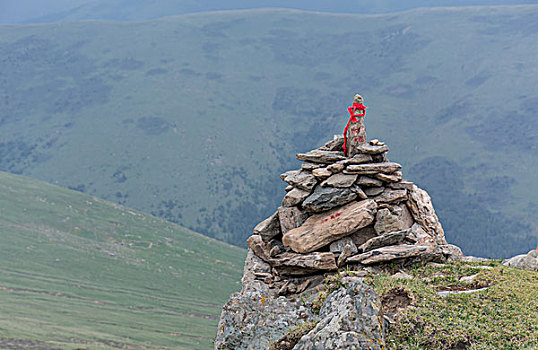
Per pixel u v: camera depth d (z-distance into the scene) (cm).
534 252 2648
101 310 16075
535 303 2031
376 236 2591
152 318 16412
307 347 1806
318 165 2794
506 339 1820
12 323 12506
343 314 1827
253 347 2109
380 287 2184
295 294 2519
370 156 2697
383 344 1764
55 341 11762
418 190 2742
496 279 2302
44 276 18500
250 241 2795
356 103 2762
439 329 1880
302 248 2594
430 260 2570
